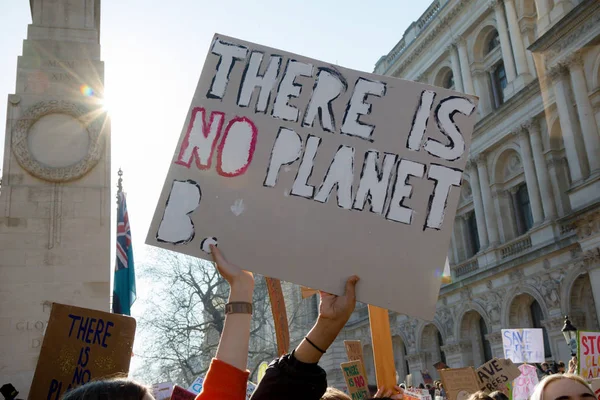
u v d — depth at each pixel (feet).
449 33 123.44
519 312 99.66
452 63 122.62
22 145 43.57
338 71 11.38
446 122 11.19
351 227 10.62
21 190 43.04
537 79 96.32
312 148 10.98
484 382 28.91
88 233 43.29
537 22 98.78
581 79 86.99
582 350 25.17
